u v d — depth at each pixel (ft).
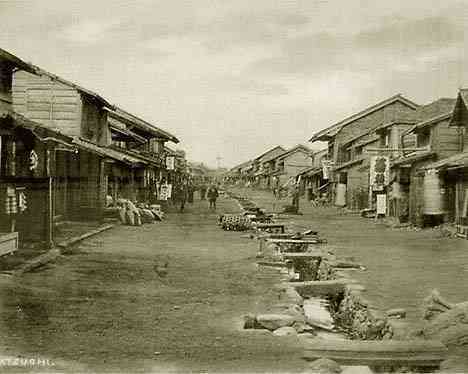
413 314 30.22
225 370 22.02
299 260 53.98
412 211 83.66
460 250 56.03
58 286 35.55
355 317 32.99
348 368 22.57
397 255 53.36
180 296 34.27
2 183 47.19
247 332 26.78
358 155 125.08
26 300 31.55
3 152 47.80
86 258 46.96
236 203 149.07
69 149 54.90
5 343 24.68
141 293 34.73
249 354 23.68
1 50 45.42
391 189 97.55
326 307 37.14
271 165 248.93
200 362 22.80
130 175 96.22
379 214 99.40
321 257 52.60
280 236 69.05
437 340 25.39
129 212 80.18
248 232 75.00
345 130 131.03
